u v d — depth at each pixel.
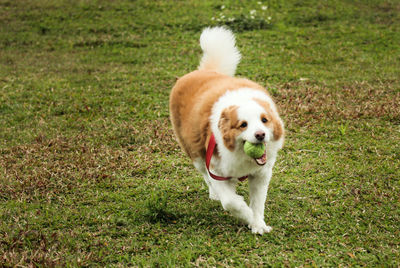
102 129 6.68
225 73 5.32
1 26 13.06
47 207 4.63
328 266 3.55
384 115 6.59
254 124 3.56
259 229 4.11
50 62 10.44
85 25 13.04
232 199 3.97
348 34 11.39
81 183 5.17
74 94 8.14
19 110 7.52
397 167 5.15
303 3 13.76
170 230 4.20
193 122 4.22
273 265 3.56
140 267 3.63
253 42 11.09
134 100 7.80
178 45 11.32
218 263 3.63
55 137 6.40
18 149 6.03
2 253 3.82
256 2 13.92
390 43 10.64
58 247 3.92
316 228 4.10
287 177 5.16
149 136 6.38
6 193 4.94
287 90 7.87
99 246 3.95
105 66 10.02
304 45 10.80
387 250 3.70
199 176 5.35
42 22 13.38
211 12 13.35
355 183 4.88
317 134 6.22
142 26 12.75
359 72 8.80
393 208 4.34
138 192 4.97
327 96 7.46
